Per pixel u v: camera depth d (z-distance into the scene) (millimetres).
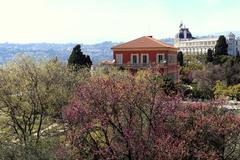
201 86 85062
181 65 126938
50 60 43844
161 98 26875
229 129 27172
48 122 40219
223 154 27562
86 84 29031
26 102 40281
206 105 29047
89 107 26438
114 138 26234
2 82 40406
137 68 83938
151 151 24578
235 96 78438
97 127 26203
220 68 98375
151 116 26016
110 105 26188
